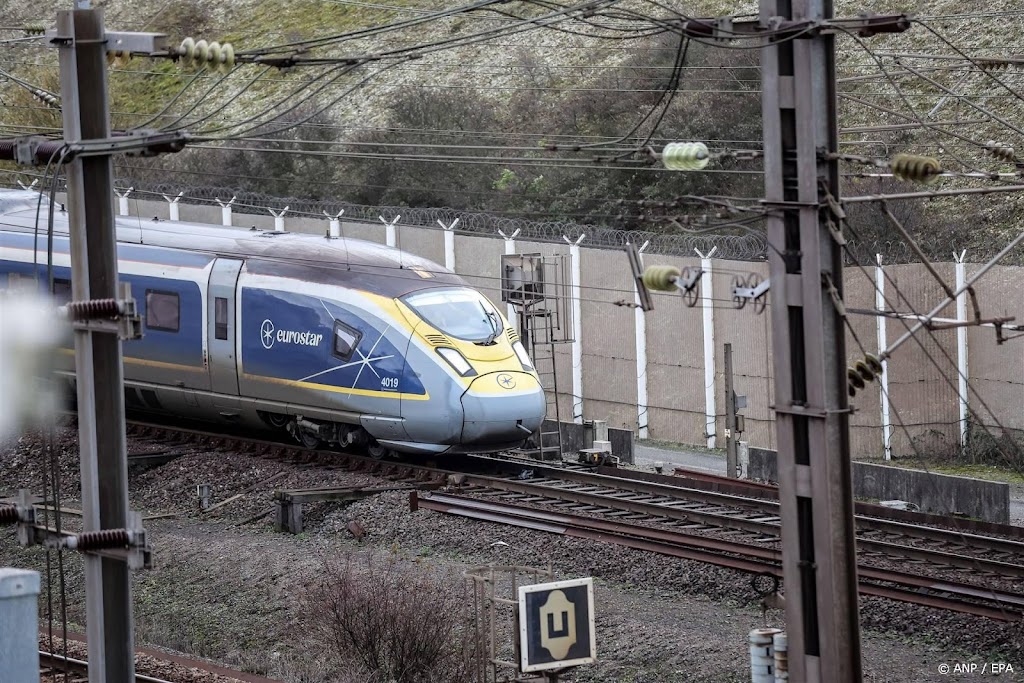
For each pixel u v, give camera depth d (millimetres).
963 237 134250
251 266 101000
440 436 91938
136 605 79500
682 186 151875
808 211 45094
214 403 103938
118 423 43531
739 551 74750
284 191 180750
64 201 150750
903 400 118625
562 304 130000
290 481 94750
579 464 102812
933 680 58969
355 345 94750
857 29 44562
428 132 167250
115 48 43938
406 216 161750
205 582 80625
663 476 97125
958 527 82750
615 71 168000
